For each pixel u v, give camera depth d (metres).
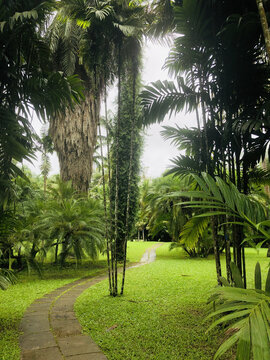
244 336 1.38
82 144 10.26
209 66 3.65
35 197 9.37
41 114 3.46
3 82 3.21
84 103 10.13
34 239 6.96
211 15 3.49
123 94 10.84
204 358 2.51
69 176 10.34
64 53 9.08
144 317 3.73
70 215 8.01
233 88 3.62
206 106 3.96
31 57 3.41
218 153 3.85
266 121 2.97
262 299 1.67
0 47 3.08
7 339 3.00
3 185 3.03
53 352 2.67
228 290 1.78
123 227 10.76
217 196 2.21
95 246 7.96
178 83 3.85
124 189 10.97
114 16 4.70
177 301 4.55
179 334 3.11
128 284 6.11
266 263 9.46
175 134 4.24
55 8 3.11
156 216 12.00
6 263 7.23
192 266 9.06
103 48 5.08
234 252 3.68
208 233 11.23
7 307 4.34
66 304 4.52
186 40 3.58
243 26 3.09
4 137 2.99
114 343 2.88
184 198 10.92
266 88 3.65
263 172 4.42
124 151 11.08
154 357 2.55
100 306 4.33
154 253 14.08
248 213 2.22
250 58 3.54
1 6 2.80
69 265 9.32
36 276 7.35
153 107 4.06
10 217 3.46
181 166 4.08
